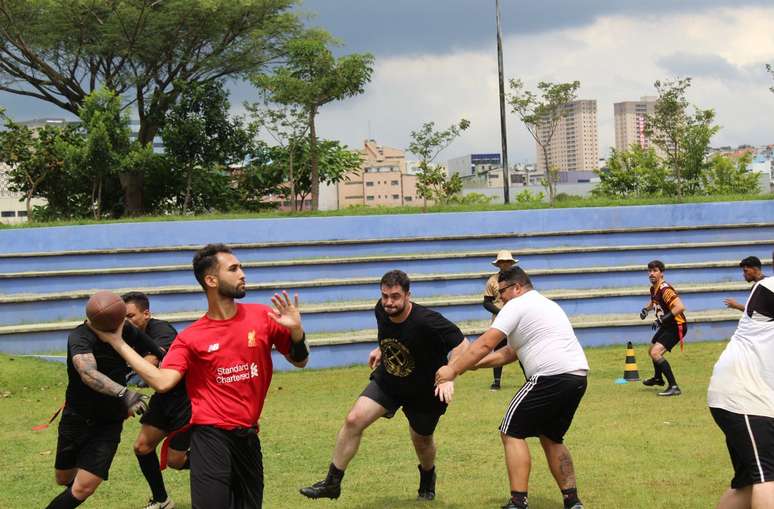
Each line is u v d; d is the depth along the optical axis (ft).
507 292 22.99
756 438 18.11
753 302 18.78
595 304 63.41
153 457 24.27
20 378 49.39
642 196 109.09
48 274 61.05
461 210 80.59
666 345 41.65
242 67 106.93
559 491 25.25
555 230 71.72
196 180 104.37
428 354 22.93
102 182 100.83
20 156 97.45
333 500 24.93
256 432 18.70
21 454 32.71
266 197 120.88
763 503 17.79
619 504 23.53
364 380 50.65
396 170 266.98
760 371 18.43
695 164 119.14
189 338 18.31
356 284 62.64
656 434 32.14
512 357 23.25
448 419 36.50
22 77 105.50
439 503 24.36
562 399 21.81
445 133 94.73
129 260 65.31
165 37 100.48
